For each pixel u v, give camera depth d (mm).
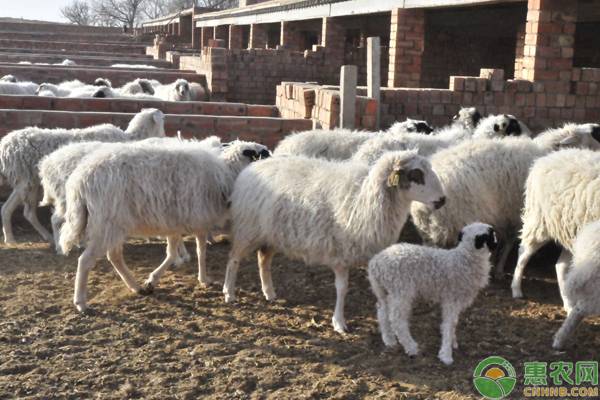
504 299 4613
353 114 6031
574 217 4262
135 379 3760
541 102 6504
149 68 13422
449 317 3939
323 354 4000
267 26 18625
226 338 4133
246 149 4715
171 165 4340
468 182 4645
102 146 4582
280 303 4527
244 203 4355
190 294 4613
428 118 6543
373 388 3740
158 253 5254
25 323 4199
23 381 3717
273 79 11906
